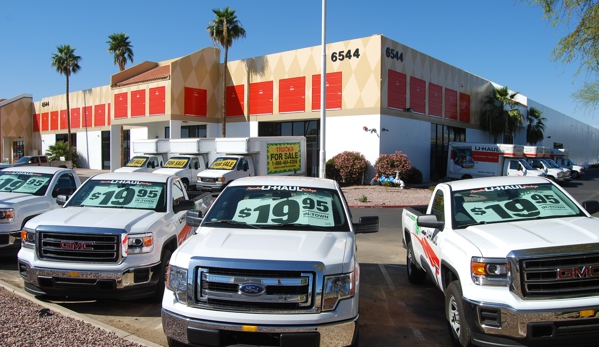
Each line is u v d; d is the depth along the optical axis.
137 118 34.41
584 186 30.91
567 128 67.38
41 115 53.44
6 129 52.53
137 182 7.34
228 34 32.25
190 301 3.76
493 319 4.09
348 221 4.98
